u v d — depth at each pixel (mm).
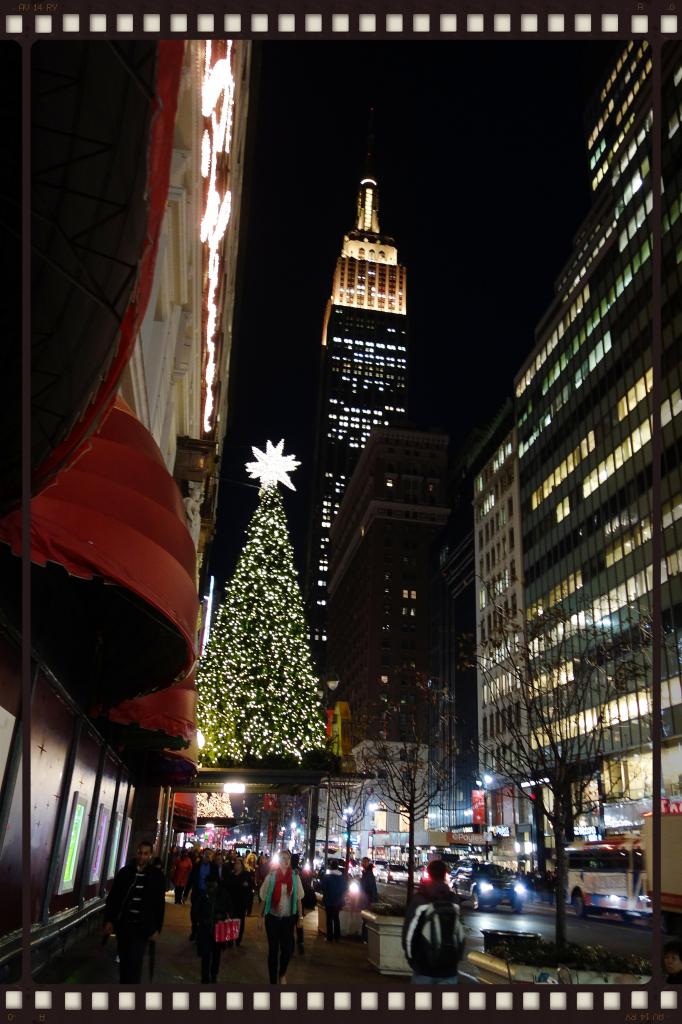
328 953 15430
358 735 82250
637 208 66375
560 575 73500
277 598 31312
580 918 32969
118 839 16578
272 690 29578
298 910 10742
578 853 33812
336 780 31938
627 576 60688
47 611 8406
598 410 69625
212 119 18641
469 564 106562
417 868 58938
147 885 8055
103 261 3918
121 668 11531
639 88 96875
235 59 23000
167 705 13555
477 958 9484
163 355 16125
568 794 12477
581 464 71812
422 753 100000
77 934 12344
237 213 34438
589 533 68500
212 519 40562
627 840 30438
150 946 10711
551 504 77750
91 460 7375
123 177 3795
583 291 75438
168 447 22406
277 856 10906
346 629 167375
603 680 30391
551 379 81125
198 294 21609
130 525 7133
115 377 4477
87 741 11820
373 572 148625
